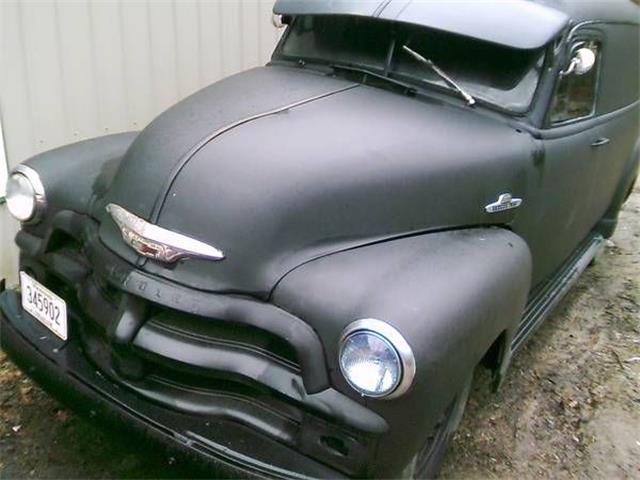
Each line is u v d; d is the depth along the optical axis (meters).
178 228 1.87
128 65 3.59
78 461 2.39
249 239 1.84
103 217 2.08
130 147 2.24
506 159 2.36
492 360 2.27
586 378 3.18
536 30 2.43
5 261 3.33
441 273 1.88
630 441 2.77
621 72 3.31
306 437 1.76
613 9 3.12
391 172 2.06
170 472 1.87
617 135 3.44
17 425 2.54
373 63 2.67
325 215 1.93
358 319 1.69
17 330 2.25
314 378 1.72
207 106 2.28
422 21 2.50
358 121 2.23
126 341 1.87
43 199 2.29
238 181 1.90
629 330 3.65
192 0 3.81
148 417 1.87
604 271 4.37
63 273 2.18
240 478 1.74
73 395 2.02
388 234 2.05
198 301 1.79
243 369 1.80
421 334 1.66
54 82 3.28
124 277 1.87
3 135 3.15
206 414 1.86
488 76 2.54
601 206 3.78
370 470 1.72
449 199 2.19
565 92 2.70
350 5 2.68
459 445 2.64
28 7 3.08
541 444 2.70
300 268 1.86
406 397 1.66
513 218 2.48
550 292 3.29
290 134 2.08
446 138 2.27
